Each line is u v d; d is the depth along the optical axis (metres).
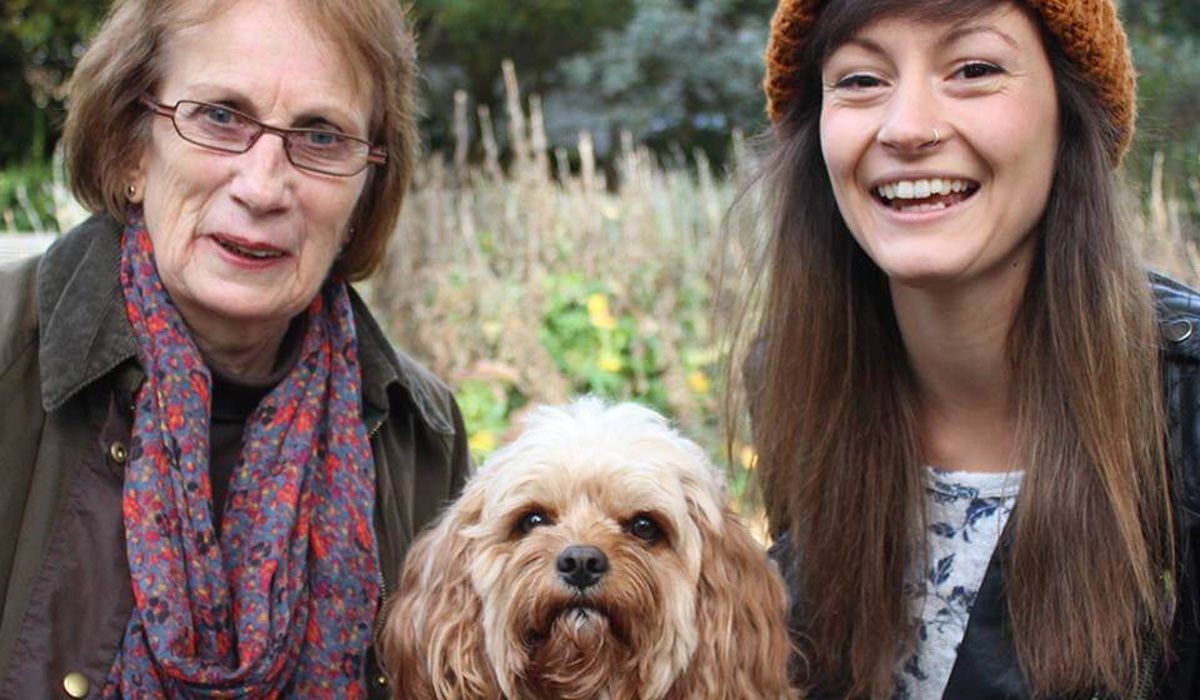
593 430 3.54
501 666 3.35
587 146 9.23
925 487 3.43
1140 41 13.97
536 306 7.59
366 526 3.44
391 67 3.46
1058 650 3.10
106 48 3.32
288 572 3.28
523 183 8.59
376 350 3.69
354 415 3.53
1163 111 12.52
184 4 3.23
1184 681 3.12
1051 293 3.15
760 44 16.45
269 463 3.36
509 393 7.23
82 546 3.13
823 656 3.55
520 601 3.30
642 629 3.33
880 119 3.11
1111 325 3.08
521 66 18.55
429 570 3.47
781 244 3.54
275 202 3.23
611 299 7.80
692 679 3.45
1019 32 3.03
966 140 3.03
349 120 3.34
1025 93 3.05
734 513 3.59
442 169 9.38
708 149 16.42
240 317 3.31
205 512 3.21
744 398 3.84
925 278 3.11
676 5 17.02
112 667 3.10
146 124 3.33
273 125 3.24
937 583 3.41
